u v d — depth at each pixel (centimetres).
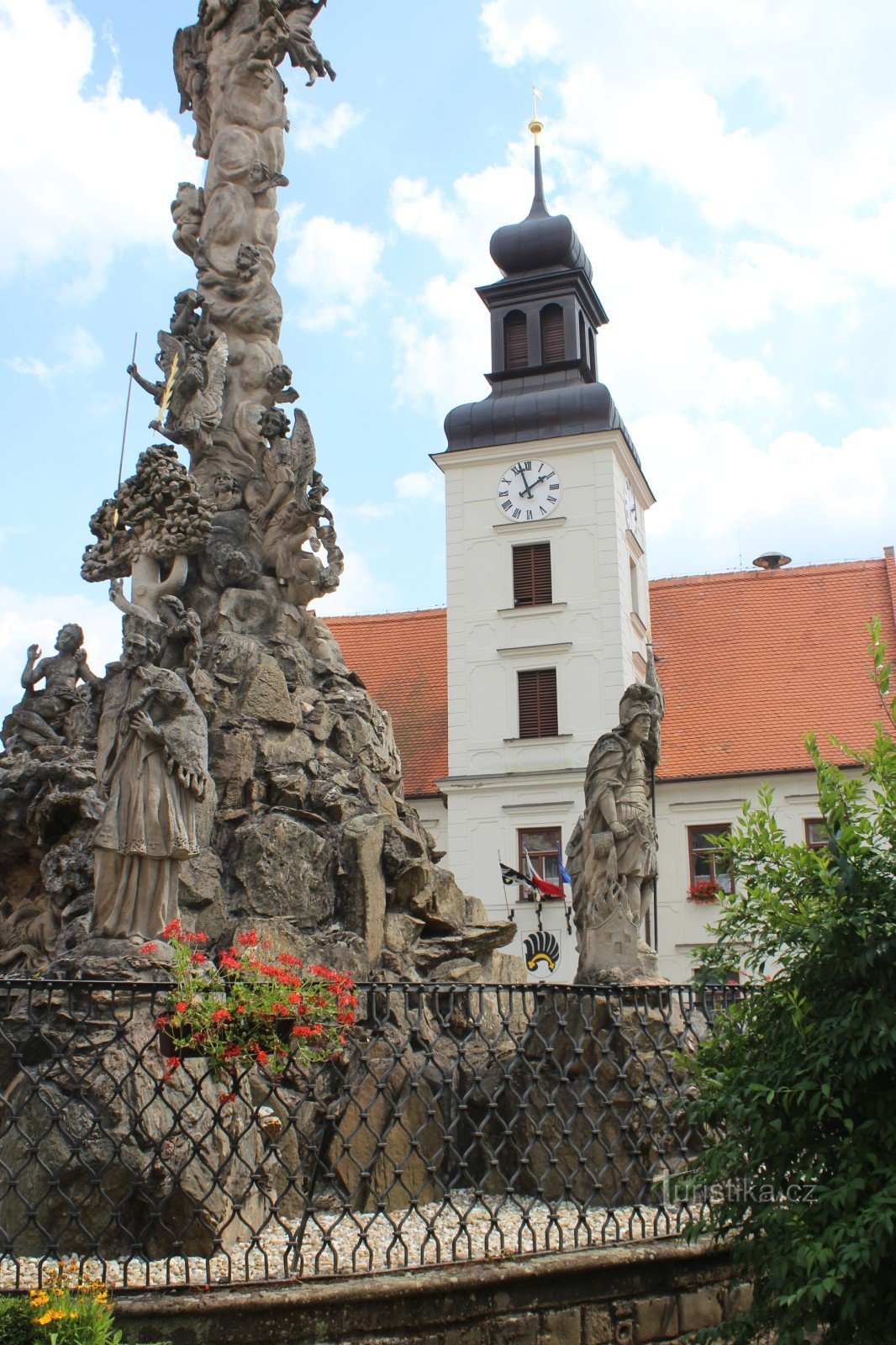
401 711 4309
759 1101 788
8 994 738
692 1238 820
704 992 912
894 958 759
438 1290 750
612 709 3909
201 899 1166
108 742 991
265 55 1686
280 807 1268
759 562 4681
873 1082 778
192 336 1544
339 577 1531
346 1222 930
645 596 4425
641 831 1266
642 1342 828
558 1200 845
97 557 1394
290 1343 707
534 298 4456
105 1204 838
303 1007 760
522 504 4134
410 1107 1058
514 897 3791
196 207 1677
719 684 4150
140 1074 879
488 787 3916
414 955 1298
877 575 4384
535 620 4044
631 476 4388
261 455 1547
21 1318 638
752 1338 808
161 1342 684
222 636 1361
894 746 832
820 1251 716
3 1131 883
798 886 822
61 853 1202
